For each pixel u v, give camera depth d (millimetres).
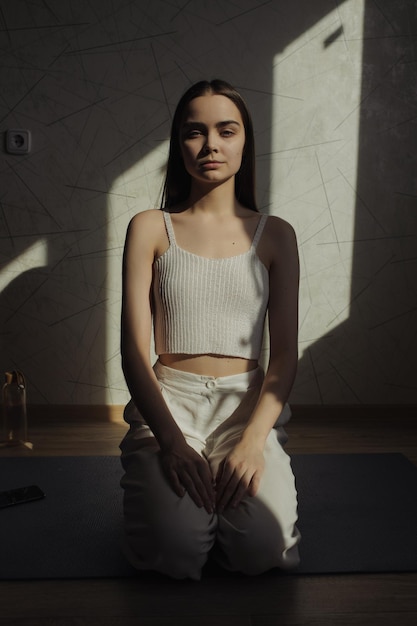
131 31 2578
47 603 1341
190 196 1603
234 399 1519
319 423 2686
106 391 2734
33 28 2561
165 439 1412
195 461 1389
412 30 2621
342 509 1808
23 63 2574
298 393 2762
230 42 2598
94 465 2141
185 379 1520
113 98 2604
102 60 2586
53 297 2689
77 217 2656
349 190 2680
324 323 2736
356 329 2744
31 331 2703
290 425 2658
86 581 1427
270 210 2678
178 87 2607
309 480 2033
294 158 2658
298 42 2609
